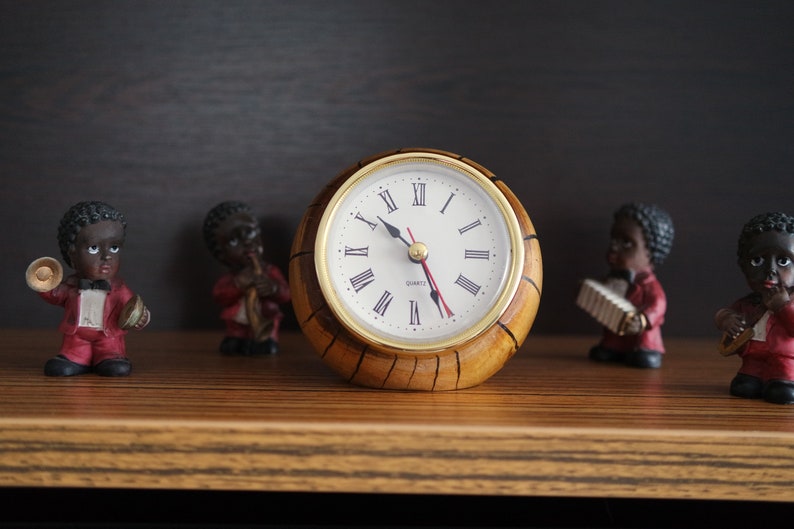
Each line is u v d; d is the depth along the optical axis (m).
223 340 0.50
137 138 0.55
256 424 0.35
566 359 0.49
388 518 0.45
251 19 0.54
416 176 0.41
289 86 0.55
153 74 0.54
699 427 0.36
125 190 0.55
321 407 0.38
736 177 0.56
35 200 0.54
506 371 0.46
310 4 0.54
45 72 0.54
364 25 0.55
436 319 0.40
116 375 0.42
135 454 0.35
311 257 0.41
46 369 0.42
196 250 0.55
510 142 0.55
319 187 0.55
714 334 0.57
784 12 0.55
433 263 0.40
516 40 0.55
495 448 0.35
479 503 0.47
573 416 0.37
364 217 0.41
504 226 0.40
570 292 0.56
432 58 0.55
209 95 0.55
